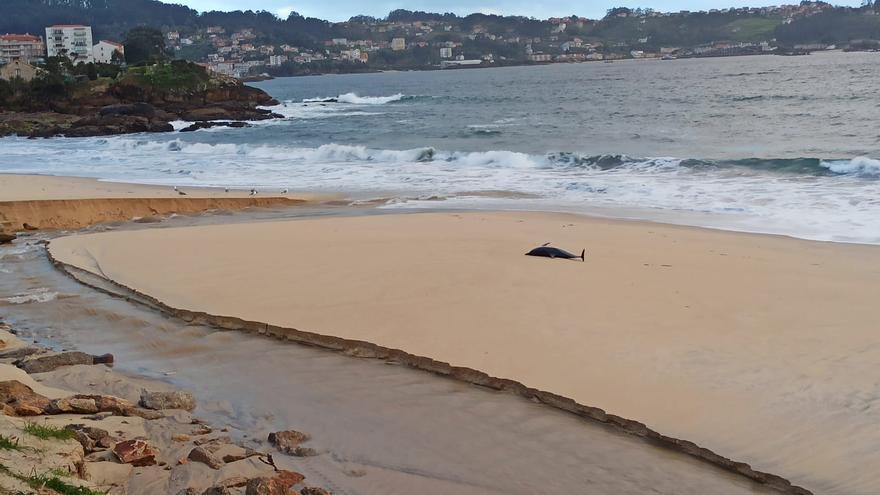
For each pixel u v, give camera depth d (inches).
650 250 631.2
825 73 3973.9
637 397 337.7
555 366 374.0
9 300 528.7
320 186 1104.2
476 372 367.9
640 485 274.1
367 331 430.6
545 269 559.8
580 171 1128.2
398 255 613.9
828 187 892.0
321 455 294.7
